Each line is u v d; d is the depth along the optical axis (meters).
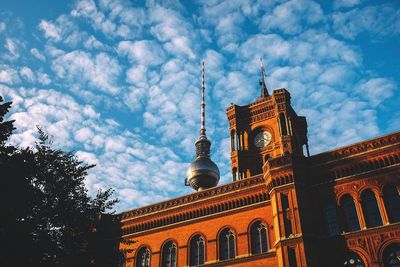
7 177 25.00
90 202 29.95
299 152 52.66
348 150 37.62
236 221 40.06
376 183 35.09
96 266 29.97
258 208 39.59
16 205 24.88
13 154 26.45
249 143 57.34
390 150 35.66
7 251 24.05
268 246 37.22
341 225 34.88
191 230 42.09
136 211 46.53
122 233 46.09
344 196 36.25
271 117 57.62
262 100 59.47
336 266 33.34
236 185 41.88
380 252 32.12
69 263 27.16
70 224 28.06
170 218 44.03
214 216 41.56
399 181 34.31
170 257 42.09
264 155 55.22
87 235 29.02
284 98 55.59
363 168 36.34
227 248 39.44
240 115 60.06
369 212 34.62
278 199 36.91
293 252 34.00
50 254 26.42
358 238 33.50
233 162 56.09
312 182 37.91
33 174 27.16
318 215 36.06
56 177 28.42
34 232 26.11
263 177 40.66
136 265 43.41
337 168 37.34
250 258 37.25
